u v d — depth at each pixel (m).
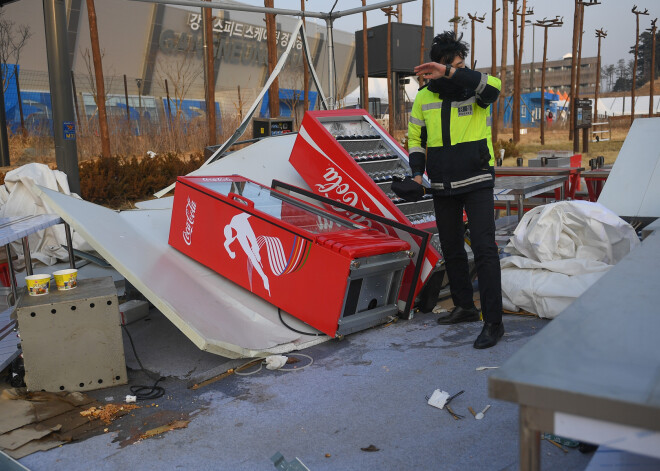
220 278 4.85
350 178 5.12
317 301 4.16
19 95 20.19
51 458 2.74
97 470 2.62
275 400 3.28
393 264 4.29
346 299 4.11
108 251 4.07
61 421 3.10
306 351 4.05
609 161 20.25
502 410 2.99
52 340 3.44
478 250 3.97
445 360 3.72
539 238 4.75
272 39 17.84
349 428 2.91
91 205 5.62
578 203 4.75
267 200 4.88
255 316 4.36
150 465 2.64
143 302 4.95
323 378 3.56
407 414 3.02
